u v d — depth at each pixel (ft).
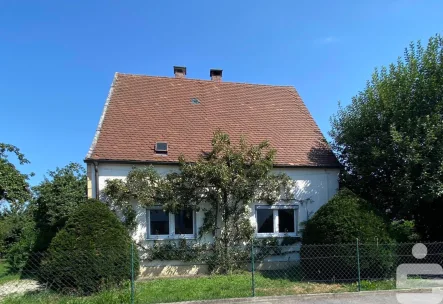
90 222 33.19
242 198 44.29
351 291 30.71
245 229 44.62
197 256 43.78
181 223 45.27
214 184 42.83
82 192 62.69
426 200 38.91
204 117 53.83
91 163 43.09
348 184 49.75
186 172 42.39
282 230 48.01
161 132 49.21
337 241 35.37
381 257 34.47
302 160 49.83
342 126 51.44
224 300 28.19
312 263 36.37
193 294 30.07
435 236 45.03
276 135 53.67
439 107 39.42
